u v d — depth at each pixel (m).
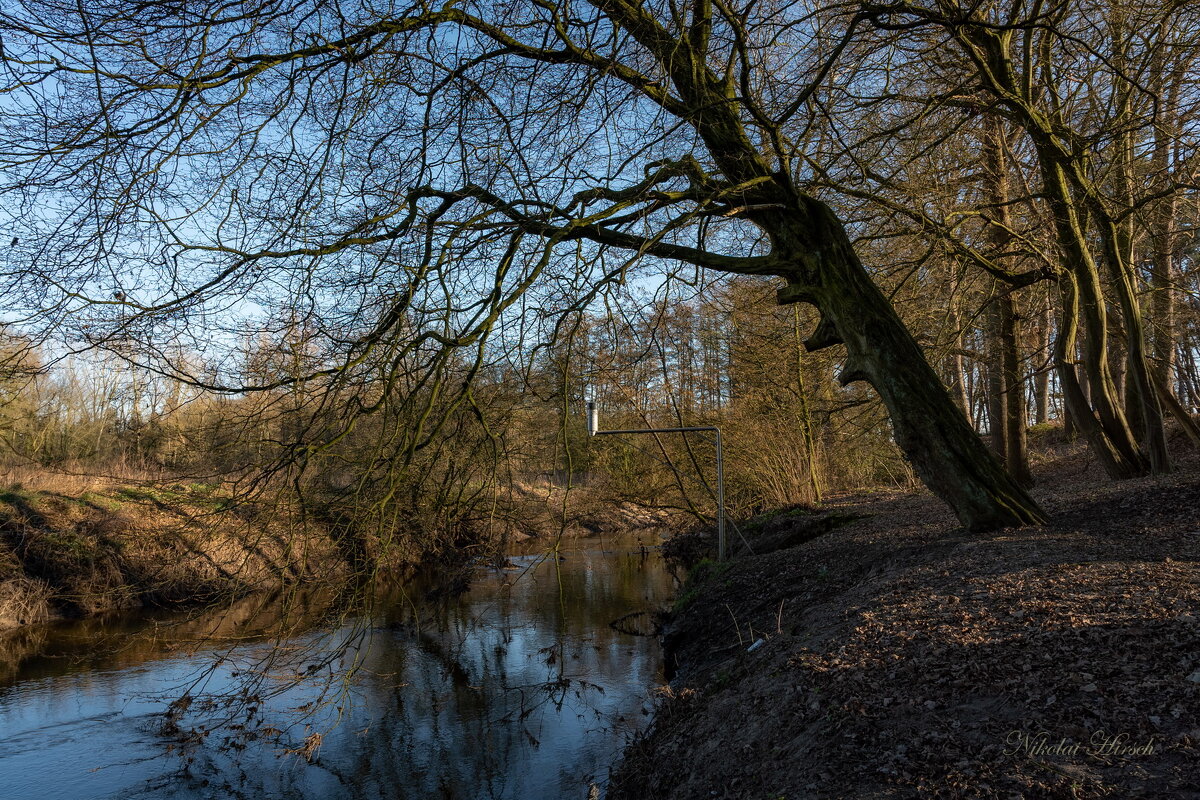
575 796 6.84
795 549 13.41
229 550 8.41
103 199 5.91
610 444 21.42
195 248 6.11
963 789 3.72
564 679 10.20
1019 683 4.62
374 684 10.49
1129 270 13.38
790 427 21.69
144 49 6.10
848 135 11.68
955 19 7.86
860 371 9.38
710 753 5.66
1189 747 3.55
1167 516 8.41
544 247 7.18
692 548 21.39
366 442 9.58
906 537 10.95
